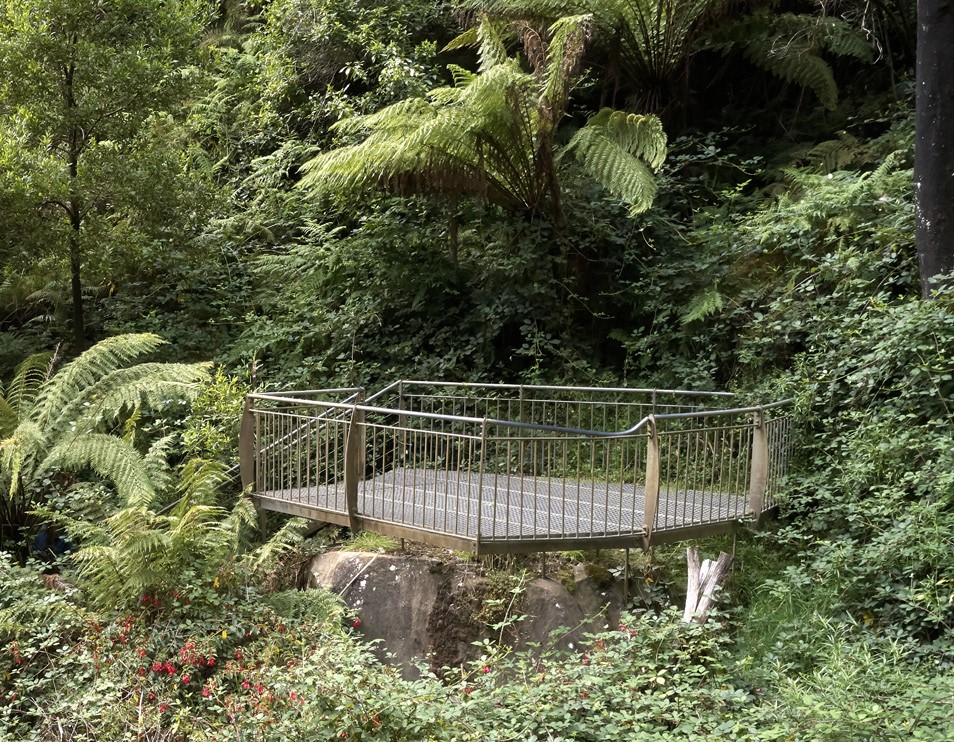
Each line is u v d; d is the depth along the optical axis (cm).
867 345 636
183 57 899
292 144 1101
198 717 452
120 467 608
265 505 640
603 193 845
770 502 615
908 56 1023
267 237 1050
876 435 584
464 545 516
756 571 586
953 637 472
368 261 885
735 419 674
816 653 486
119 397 655
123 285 944
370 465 789
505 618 512
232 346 887
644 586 564
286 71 1146
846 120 1020
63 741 448
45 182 783
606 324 857
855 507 556
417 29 1126
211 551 552
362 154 748
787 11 1120
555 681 441
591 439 528
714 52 1103
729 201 895
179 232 880
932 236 646
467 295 863
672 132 1018
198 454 708
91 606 542
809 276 746
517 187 817
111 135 831
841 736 363
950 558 489
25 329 931
